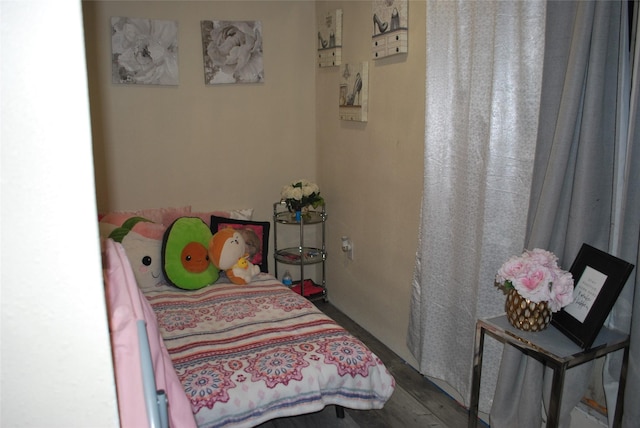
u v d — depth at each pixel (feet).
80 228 1.64
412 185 8.32
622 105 5.28
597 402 5.98
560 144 5.29
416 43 7.82
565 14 5.35
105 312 1.75
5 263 1.59
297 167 11.71
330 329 7.26
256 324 7.45
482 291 6.53
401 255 8.84
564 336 5.29
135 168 10.23
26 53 1.50
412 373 8.69
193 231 9.32
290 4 10.93
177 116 10.41
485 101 6.34
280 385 6.01
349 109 9.85
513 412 6.29
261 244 10.55
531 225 5.88
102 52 9.61
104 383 1.79
